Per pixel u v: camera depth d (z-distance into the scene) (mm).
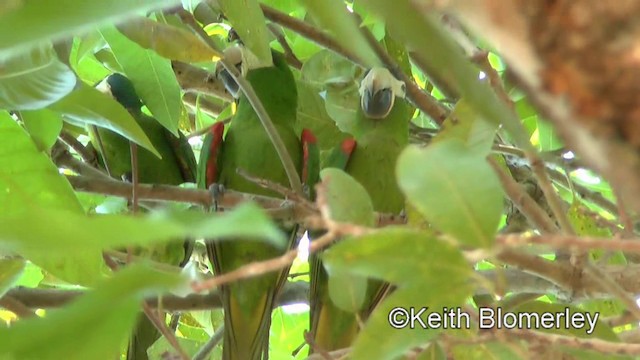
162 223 442
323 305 1339
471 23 436
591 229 1228
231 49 1499
